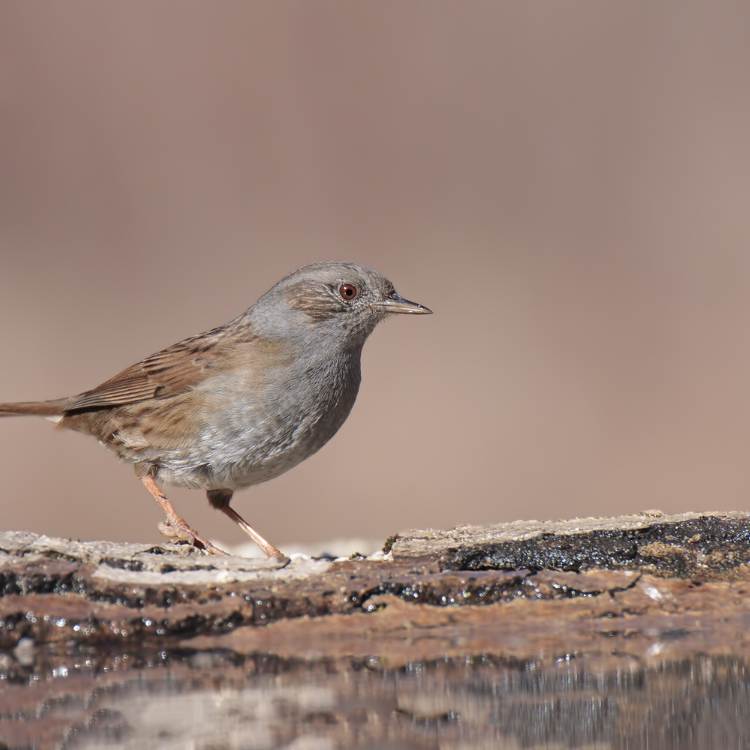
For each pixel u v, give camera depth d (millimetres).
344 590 10086
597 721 7793
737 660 9258
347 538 24547
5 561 9867
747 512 11094
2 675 9180
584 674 8883
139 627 9758
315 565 10211
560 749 7293
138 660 9633
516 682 8750
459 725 7820
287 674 9016
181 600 9859
